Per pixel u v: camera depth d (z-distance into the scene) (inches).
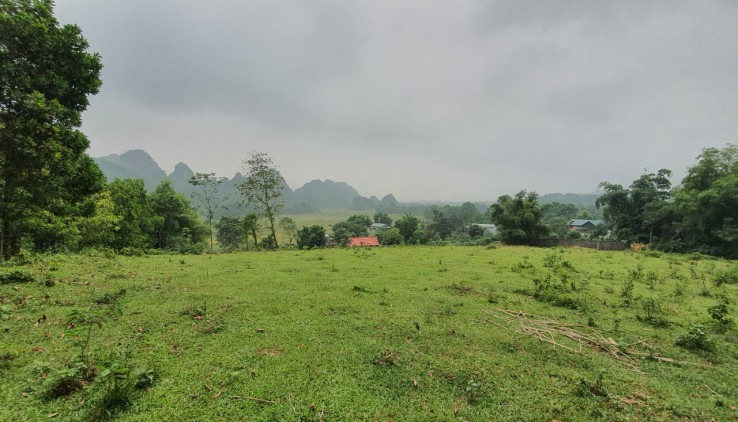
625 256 767.7
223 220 1732.3
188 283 317.4
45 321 186.9
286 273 389.1
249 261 499.5
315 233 1749.5
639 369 171.0
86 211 579.5
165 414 117.3
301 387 139.8
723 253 1019.3
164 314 218.1
